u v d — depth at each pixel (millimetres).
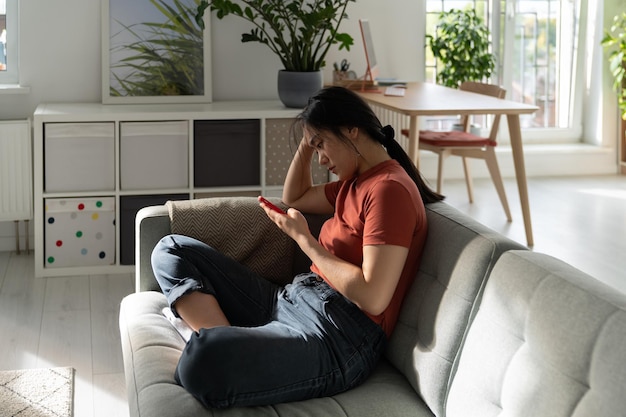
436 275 2311
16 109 5012
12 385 3227
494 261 2145
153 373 2270
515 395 1855
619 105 6688
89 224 4602
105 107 4840
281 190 4816
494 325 2008
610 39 6586
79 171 4582
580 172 6938
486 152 5598
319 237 2635
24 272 4648
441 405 2139
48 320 3930
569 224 5520
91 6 4988
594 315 1758
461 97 5172
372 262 2256
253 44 5309
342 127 2469
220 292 2650
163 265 2619
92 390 3234
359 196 2430
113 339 3725
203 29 5039
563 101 7105
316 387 2230
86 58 5027
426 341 2234
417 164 4875
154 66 5016
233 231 2859
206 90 5105
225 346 2123
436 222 2406
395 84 5809
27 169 4918
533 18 6930
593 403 1670
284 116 4770
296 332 2281
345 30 6105
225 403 2119
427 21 6680
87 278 4555
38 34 4969
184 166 4695
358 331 2328
